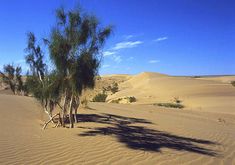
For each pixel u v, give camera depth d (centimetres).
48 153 1062
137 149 1226
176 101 5638
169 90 7188
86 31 1433
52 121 1753
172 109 3644
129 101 5719
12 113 1989
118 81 14950
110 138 1379
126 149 1208
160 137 1532
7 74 5234
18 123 1658
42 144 1179
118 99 6016
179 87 7475
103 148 1191
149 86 8256
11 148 1080
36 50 1695
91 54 1448
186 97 6109
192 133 1773
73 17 1419
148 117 2444
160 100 5956
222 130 2088
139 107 3525
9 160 944
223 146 1496
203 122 2498
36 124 1691
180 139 1542
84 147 1183
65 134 1409
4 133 1334
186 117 2791
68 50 1424
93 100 5300
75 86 1430
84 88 1493
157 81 8856
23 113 2047
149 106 3834
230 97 5809
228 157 1282
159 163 1073
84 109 2591
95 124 1784
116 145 1254
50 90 1520
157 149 1261
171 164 1077
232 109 4431
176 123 2188
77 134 1426
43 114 2095
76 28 1434
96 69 1473
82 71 1422
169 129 1839
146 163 1055
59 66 1417
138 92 7700
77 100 1788
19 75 5028
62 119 1647
